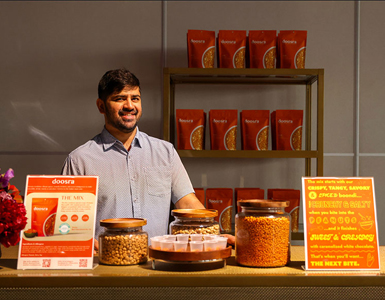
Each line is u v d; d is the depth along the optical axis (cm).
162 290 117
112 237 130
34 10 289
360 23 293
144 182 215
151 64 290
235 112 259
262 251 126
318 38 293
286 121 259
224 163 292
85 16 290
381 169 294
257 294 118
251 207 129
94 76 290
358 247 128
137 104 201
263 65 257
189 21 291
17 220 124
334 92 294
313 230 129
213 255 122
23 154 288
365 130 294
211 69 254
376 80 294
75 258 127
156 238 129
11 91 288
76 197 134
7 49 288
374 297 119
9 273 121
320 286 119
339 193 132
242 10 291
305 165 286
